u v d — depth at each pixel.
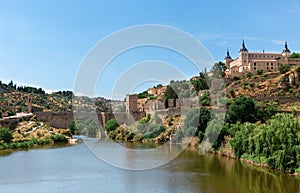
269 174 60.22
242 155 75.31
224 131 85.69
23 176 60.00
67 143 123.06
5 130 113.00
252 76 161.25
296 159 60.81
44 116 174.62
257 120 94.81
